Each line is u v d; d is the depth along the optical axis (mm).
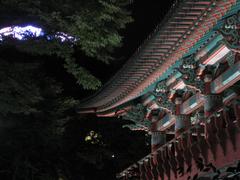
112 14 13086
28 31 12719
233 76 13688
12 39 12859
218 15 11281
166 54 14688
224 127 13086
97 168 29344
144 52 15094
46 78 23938
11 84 13609
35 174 24000
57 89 24531
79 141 30406
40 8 12086
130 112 21047
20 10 12312
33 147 23859
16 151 23250
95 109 24406
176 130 17688
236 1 10359
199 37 12945
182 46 13844
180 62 15883
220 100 14945
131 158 31500
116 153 31344
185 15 11875
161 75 16906
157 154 19047
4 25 12469
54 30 12680
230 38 12047
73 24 12539
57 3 12148
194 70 15172
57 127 24781
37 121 23453
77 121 31000
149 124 20812
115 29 13148
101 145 31438
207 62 14820
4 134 22938
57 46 13188
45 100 23828
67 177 26078
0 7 12094
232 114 12930
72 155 28109
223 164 12922
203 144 14352
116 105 21828
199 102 16312
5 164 22969
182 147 15906
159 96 18219
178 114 17828
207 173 11008
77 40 13094
